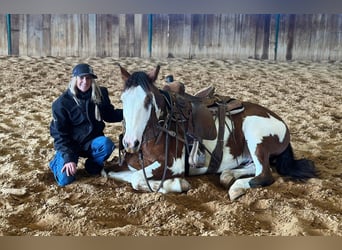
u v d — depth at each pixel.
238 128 3.26
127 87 2.72
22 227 2.58
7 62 8.99
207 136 3.09
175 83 3.25
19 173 3.41
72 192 3.08
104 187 3.19
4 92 6.42
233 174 3.26
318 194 3.09
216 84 7.59
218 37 10.55
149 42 10.52
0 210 2.78
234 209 2.77
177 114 3.00
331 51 10.57
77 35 10.35
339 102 6.54
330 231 2.54
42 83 7.18
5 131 4.61
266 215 2.76
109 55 10.55
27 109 5.57
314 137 4.70
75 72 2.99
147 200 2.90
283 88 7.44
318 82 8.04
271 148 3.22
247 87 7.43
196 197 3.01
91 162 3.38
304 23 10.47
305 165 3.39
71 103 3.10
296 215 2.71
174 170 3.05
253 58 10.67
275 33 10.52
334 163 3.84
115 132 4.66
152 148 2.95
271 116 3.34
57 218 2.64
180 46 10.58
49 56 10.23
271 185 3.20
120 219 2.73
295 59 10.66
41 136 4.45
